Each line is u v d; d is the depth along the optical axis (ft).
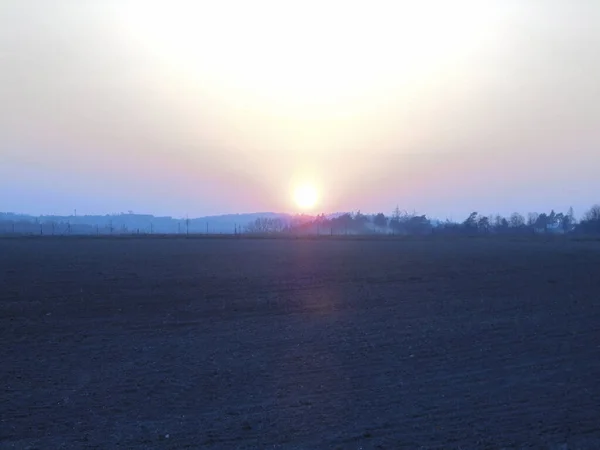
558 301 87.04
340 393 42.39
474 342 59.26
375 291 96.02
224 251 166.91
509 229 415.23
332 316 74.49
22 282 96.68
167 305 81.00
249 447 32.32
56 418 37.29
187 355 53.98
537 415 37.63
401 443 32.89
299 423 36.17
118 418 37.37
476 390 43.04
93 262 127.75
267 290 95.55
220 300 85.46
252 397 41.65
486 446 32.50
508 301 86.94
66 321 69.82
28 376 46.96
